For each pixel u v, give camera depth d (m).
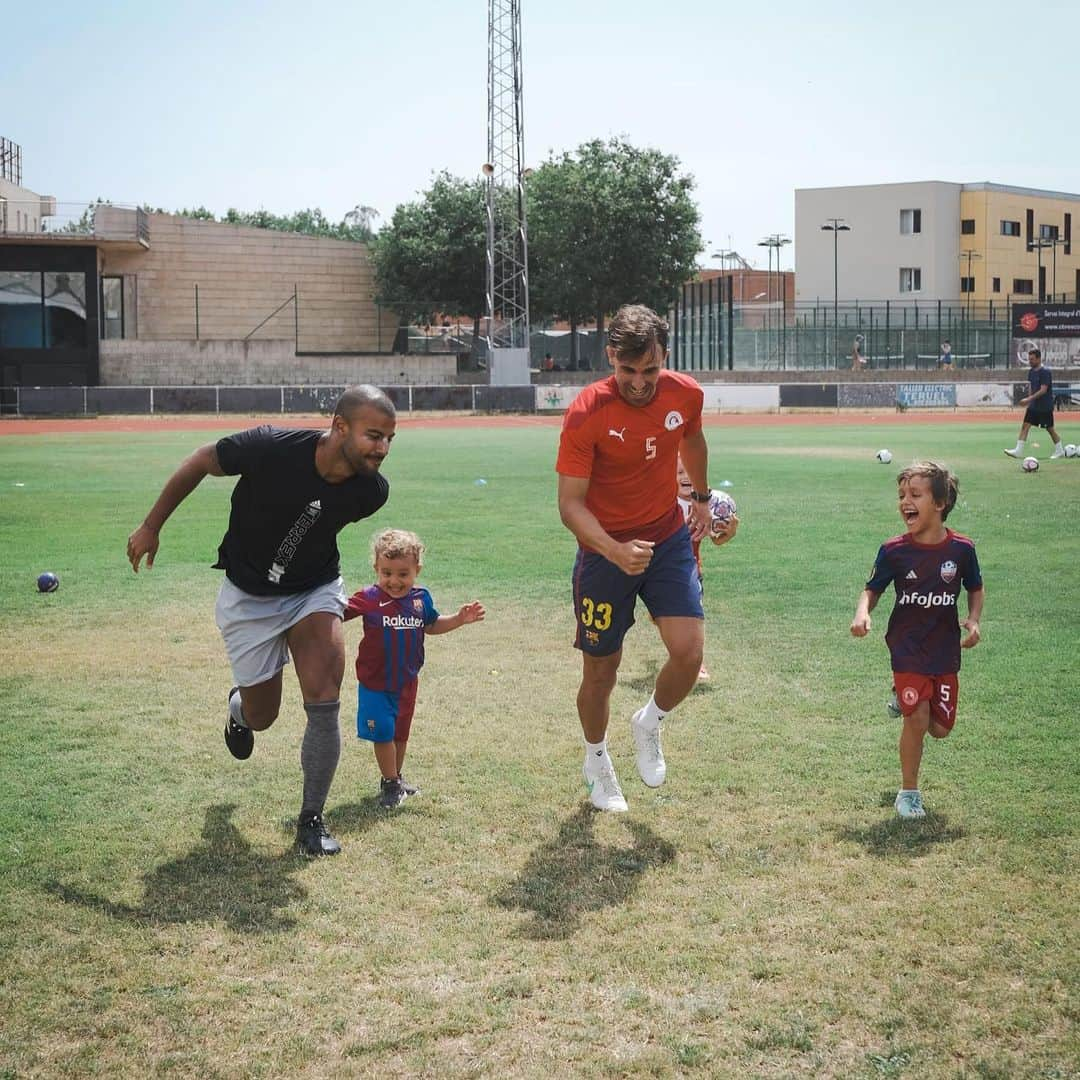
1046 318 55.66
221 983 3.56
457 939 3.84
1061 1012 3.37
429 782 5.41
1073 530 12.95
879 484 18.30
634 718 5.19
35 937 3.86
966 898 4.10
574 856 4.54
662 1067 3.12
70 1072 3.11
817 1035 3.27
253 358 52.72
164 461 23.59
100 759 5.74
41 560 11.53
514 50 48.56
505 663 7.68
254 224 91.19
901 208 72.62
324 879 4.33
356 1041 3.25
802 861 4.46
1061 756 5.62
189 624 8.77
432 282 59.06
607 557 4.58
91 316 50.62
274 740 6.07
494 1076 3.08
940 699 4.92
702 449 5.24
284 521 4.62
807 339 57.88
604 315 59.56
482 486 18.44
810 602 9.41
